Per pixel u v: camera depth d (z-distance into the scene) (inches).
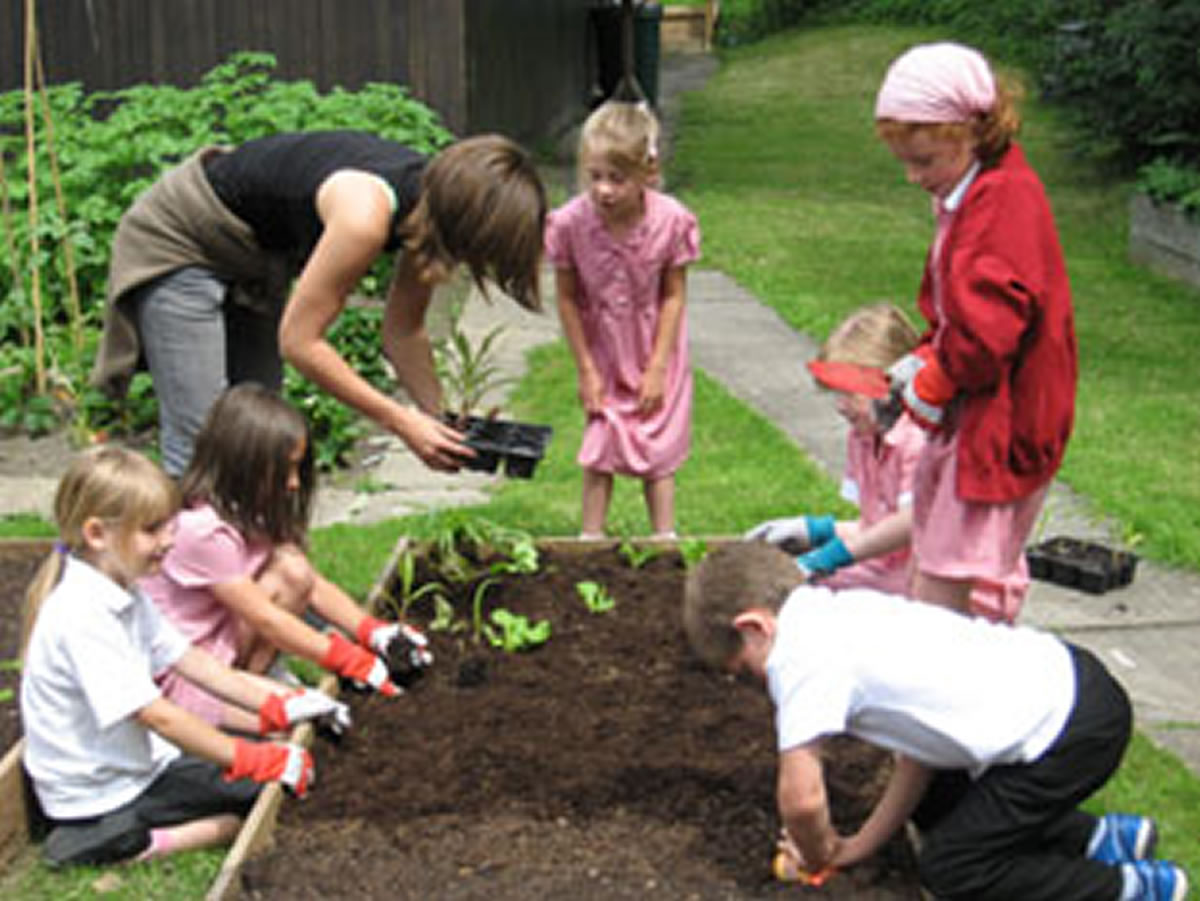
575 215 199.2
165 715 131.9
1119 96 518.6
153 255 163.5
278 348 179.8
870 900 124.3
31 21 283.9
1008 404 137.6
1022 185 134.2
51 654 131.6
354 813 138.3
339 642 156.0
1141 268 436.8
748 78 854.5
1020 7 881.5
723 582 123.0
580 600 185.0
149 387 273.6
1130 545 216.5
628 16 657.6
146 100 359.3
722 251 447.8
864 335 160.7
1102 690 123.6
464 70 439.8
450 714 157.0
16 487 243.9
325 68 442.3
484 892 124.6
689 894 124.3
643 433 204.4
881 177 578.2
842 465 259.4
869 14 1018.1
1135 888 123.7
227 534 149.1
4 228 311.7
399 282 167.8
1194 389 309.1
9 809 136.6
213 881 131.9
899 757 126.8
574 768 145.3
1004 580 150.0
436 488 242.5
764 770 144.1
